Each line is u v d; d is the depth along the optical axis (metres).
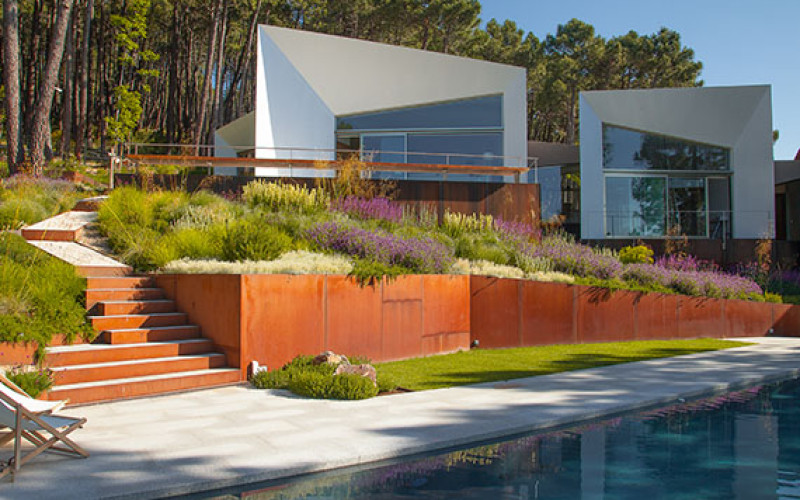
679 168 21.52
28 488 3.78
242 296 7.52
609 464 4.55
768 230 20.94
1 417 4.20
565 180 26.14
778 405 6.84
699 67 43.25
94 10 36.72
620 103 21.16
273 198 12.55
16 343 6.32
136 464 4.26
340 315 8.83
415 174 18.36
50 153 22.25
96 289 8.01
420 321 10.22
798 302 16.92
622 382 7.81
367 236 10.84
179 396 6.76
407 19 40.41
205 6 39.03
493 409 6.12
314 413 5.92
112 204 11.30
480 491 3.90
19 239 8.79
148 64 46.28
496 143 18.94
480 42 42.31
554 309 12.13
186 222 10.91
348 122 18.67
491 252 12.83
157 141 39.81
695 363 9.69
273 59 17.38
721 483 4.10
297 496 3.79
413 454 4.77
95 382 6.53
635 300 13.30
